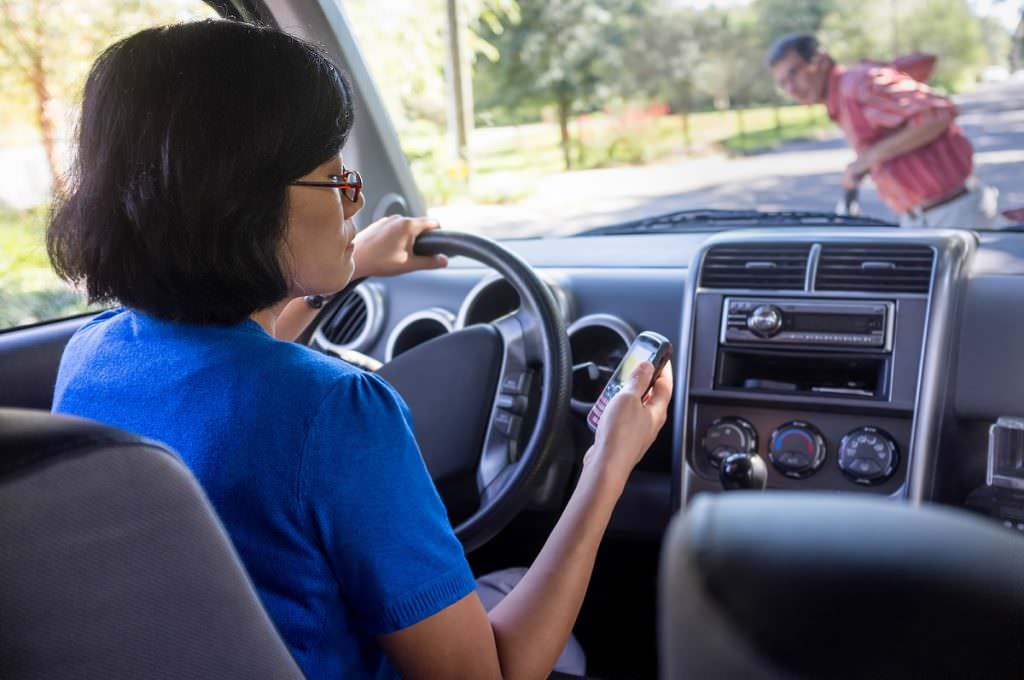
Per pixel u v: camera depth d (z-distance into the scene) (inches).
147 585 20.3
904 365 67.2
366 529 31.2
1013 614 11.2
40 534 18.6
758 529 12.3
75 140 35.2
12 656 19.0
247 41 33.2
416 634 32.2
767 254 71.5
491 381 59.2
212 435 31.5
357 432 31.3
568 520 39.3
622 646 85.5
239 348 33.0
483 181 159.0
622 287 79.0
